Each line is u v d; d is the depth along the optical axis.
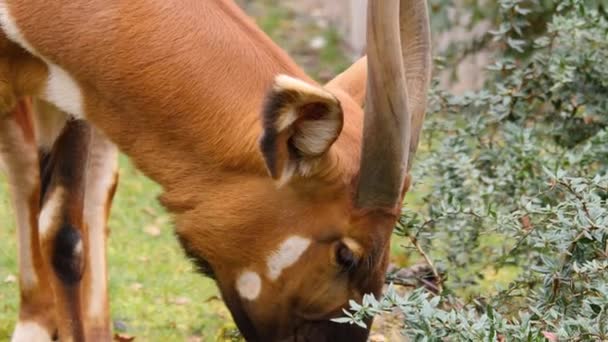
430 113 9.11
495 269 8.32
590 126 8.95
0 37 6.65
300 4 16.70
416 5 6.28
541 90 8.88
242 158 6.35
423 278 8.18
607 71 8.73
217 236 6.46
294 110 5.79
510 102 8.86
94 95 6.62
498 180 8.37
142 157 6.57
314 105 5.83
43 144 7.53
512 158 8.52
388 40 5.86
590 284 6.78
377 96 5.97
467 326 6.35
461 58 12.01
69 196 7.52
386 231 6.32
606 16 9.43
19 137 7.32
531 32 9.66
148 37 6.48
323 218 6.33
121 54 6.49
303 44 15.34
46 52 6.61
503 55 9.55
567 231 6.93
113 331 8.48
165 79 6.45
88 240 7.76
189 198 6.49
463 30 12.63
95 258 7.76
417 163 9.07
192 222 6.49
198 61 6.45
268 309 6.54
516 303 7.72
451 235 8.27
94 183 7.79
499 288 7.54
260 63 6.48
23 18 6.59
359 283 6.43
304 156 6.10
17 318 8.48
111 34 6.50
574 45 8.74
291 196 6.33
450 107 9.02
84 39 6.53
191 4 6.55
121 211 10.62
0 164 7.57
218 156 6.41
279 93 5.73
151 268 9.59
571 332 6.41
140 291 9.15
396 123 6.02
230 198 6.41
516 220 7.26
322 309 6.47
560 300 6.99
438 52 12.12
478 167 8.82
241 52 6.48
